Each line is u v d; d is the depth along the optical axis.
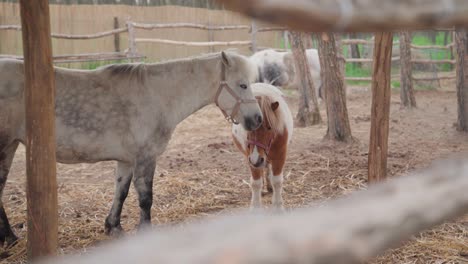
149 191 3.90
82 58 10.53
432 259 3.43
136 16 12.57
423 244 3.61
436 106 10.34
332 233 0.32
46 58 2.66
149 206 3.92
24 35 2.63
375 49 3.87
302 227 0.32
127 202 4.99
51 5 11.79
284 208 4.55
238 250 0.30
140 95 3.81
